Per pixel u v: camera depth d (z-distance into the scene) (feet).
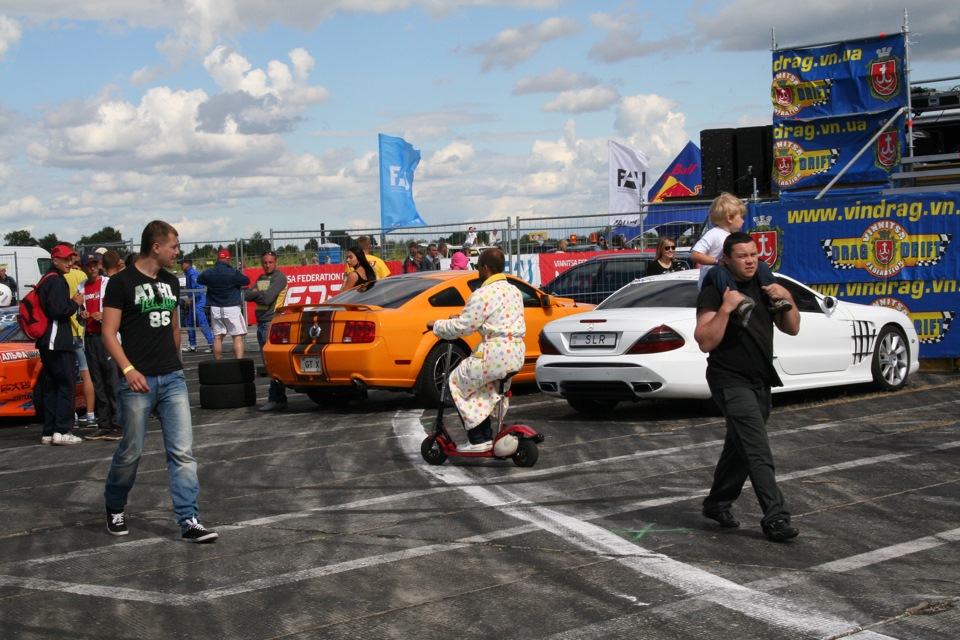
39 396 36.22
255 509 22.11
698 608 14.61
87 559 18.61
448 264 61.31
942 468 23.61
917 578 15.69
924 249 41.88
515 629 14.07
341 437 31.17
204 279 50.14
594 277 53.26
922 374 41.65
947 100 52.31
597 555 17.51
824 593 15.08
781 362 32.58
